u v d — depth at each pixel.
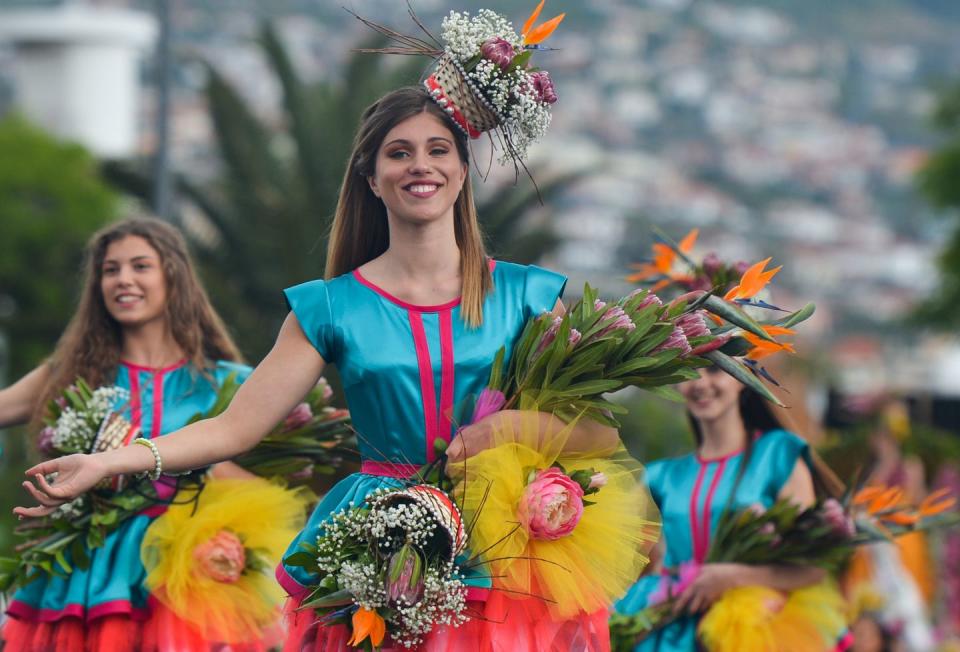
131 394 11.30
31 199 55.09
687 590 12.20
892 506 12.71
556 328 8.40
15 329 53.16
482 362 8.45
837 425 19.03
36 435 11.33
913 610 16.28
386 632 8.12
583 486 8.38
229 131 37.38
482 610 8.20
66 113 71.81
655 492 12.98
